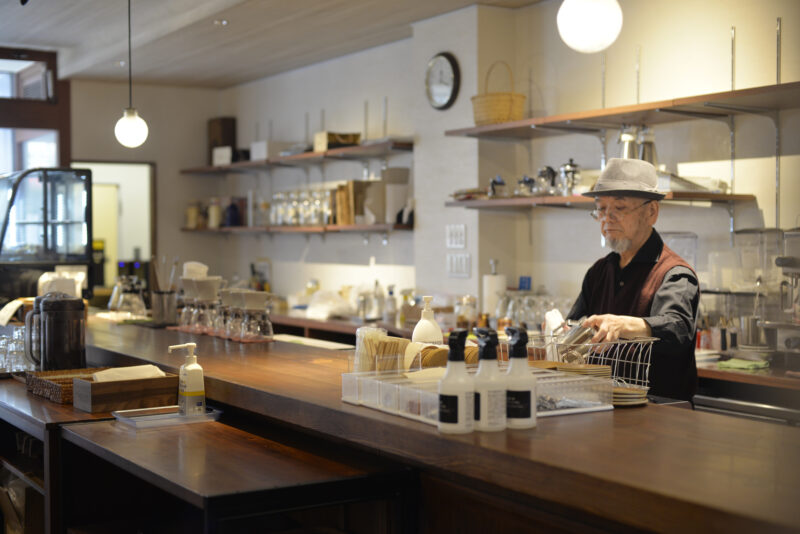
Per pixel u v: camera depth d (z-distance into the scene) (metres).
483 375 2.07
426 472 2.31
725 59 4.29
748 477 1.67
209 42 6.27
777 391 3.60
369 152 6.24
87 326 4.85
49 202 5.29
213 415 2.96
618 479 1.66
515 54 5.43
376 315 6.05
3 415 3.22
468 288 5.43
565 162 5.19
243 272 8.41
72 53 7.41
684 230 4.48
